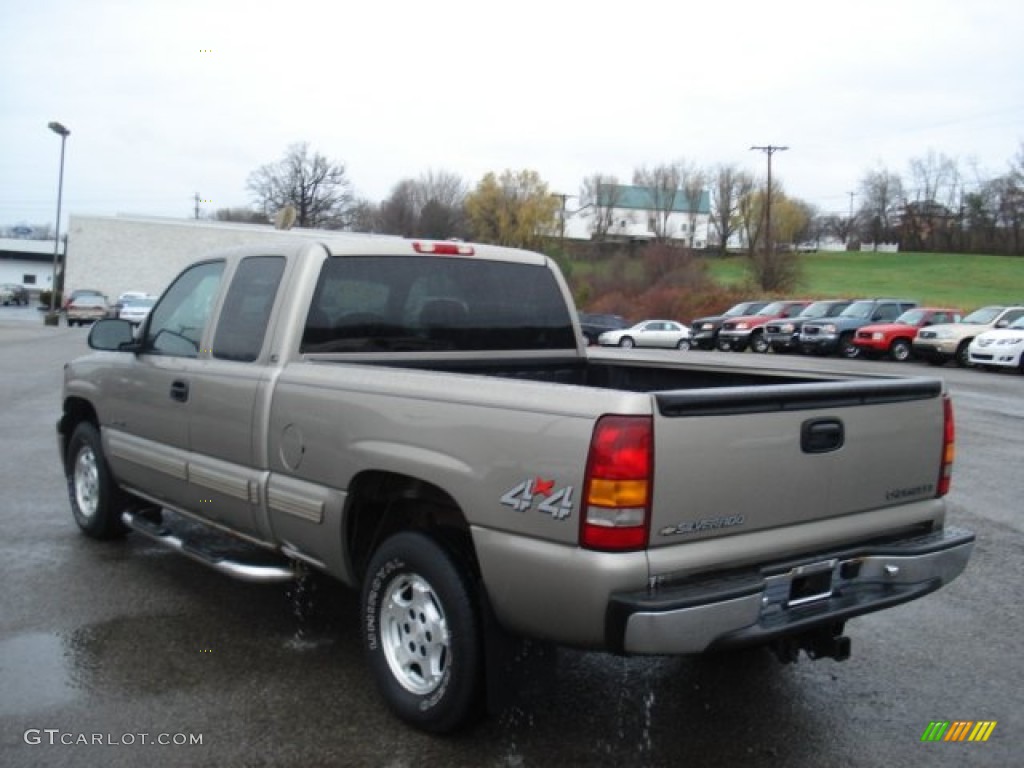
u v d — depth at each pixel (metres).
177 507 5.22
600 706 3.98
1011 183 80.00
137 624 4.79
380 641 3.84
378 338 4.70
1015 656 4.69
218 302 4.92
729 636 3.12
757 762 3.54
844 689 4.24
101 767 3.39
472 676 3.46
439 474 3.49
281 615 4.96
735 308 38.78
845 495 3.64
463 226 93.31
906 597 3.69
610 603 3.01
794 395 3.40
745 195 90.94
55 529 6.59
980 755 3.64
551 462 3.15
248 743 3.59
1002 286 65.12
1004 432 12.92
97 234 50.62
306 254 4.49
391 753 3.53
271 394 4.33
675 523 3.11
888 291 61.50
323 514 4.04
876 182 99.56
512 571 3.24
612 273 63.19
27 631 4.67
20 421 11.58
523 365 5.30
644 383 5.50
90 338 5.41
